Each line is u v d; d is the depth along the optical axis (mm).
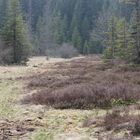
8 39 64812
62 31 117562
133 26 40906
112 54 51906
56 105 16984
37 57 91438
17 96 21969
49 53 99188
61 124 13414
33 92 22719
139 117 12172
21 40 65000
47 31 111312
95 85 19984
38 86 25703
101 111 15688
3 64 61938
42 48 105500
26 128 12867
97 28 109500
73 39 114062
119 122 12141
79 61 61594
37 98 18734
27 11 142625
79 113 15438
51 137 11469
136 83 22703
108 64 43188
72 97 17562
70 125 13164
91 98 17328
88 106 16703
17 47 64688
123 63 41688
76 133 11836
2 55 63688
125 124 11641
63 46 100312
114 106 16469
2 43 65125
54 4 141250
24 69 46969
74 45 113500
